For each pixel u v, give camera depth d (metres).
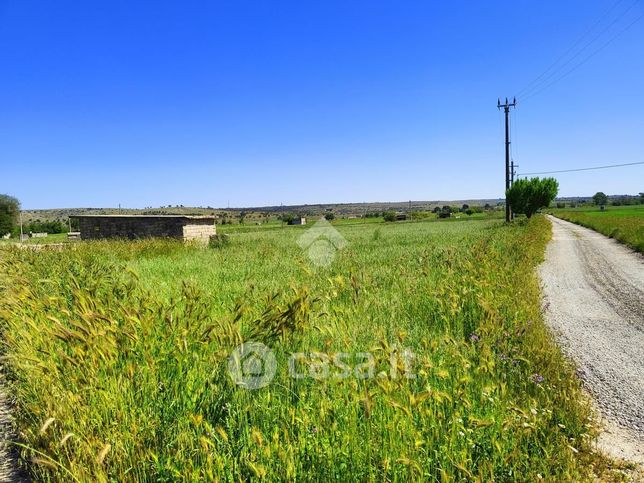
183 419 2.86
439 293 6.92
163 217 25.30
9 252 12.31
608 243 26.55
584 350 6.88
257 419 2.98
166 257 15.69
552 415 3.82
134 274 5.61
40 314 4.79
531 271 12.50
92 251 14.94
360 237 29.70
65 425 2.83
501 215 93.31
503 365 4.45
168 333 3.85
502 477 2.87
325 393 3.20
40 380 3.49
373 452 2.69
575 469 3.11
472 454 2.97
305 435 2.72
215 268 11.53
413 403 2.85
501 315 6.02
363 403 2.73
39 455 2.76
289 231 47.81
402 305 6.60
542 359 5.02
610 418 4.58
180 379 3.24
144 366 3.35
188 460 2.46
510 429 3.21
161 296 6.40
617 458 3.68
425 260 11.05
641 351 6.83
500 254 12.91
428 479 2.69
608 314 9.30
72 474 2.34
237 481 2.45
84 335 3.35
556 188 49.56
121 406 2.92
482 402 3.50
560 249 23.23
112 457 2.58
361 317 5.49
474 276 8.44
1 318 5.20
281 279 9.30
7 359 4.41
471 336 4.93
